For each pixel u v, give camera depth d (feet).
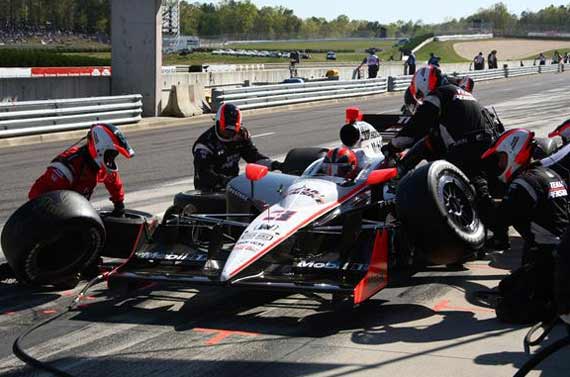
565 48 365.81
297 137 62.69
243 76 130.11
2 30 349.41
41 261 22.63
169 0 201.67
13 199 37.27
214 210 26.99
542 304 19.63
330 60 281.54
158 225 23.98
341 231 22.13
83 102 65.77
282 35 476.54
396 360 17.54
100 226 22.62
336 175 24.67
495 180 27.20
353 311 21.09
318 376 16.71
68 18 393.70
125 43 75.46
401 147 26.03
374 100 103.55
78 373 17.10
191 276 20.77
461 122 26.27
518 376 14.30
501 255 26.66
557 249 14.35
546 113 79.97
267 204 25.21
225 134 28.78
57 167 24.02
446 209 21.79
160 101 77.25
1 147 57.21
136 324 20.34
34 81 67.97
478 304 21.54
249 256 19.98
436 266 25.39
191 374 16.94
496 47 372.79
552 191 19.43
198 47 296.92
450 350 18.08
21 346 18.84
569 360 17.34
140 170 46.19
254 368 17.22
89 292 23.34
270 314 21.02
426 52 347.97
